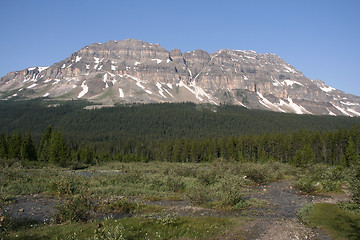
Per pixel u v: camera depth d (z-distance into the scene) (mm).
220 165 53750
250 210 23062
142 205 23656
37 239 13727
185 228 16656
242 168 48312
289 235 16156
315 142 109500
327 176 35469
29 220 18031
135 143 157875
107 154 118500
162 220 17719
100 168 76312
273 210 23219
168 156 131000
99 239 13156
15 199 24766
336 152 103312
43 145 88875
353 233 16578
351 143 83062
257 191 33562
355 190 22688
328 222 18859
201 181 36562
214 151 124500
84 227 15781
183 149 129125
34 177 36875
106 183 34531
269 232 16625
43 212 20531
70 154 97062
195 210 22438
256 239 15344
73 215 17719
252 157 116312
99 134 197250
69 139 155375
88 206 20625
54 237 14062
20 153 83562
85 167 78625
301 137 111688
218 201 25094
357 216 20391
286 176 53000
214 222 18266
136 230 15906
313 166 52906
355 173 23594
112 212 21000
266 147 114812
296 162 87062
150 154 140000
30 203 23438
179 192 32906
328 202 26203
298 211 22359
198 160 124000
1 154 82875
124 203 22422
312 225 18266
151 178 38781
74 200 18812
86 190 23016
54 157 77812
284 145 109875
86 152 92125
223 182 27531
